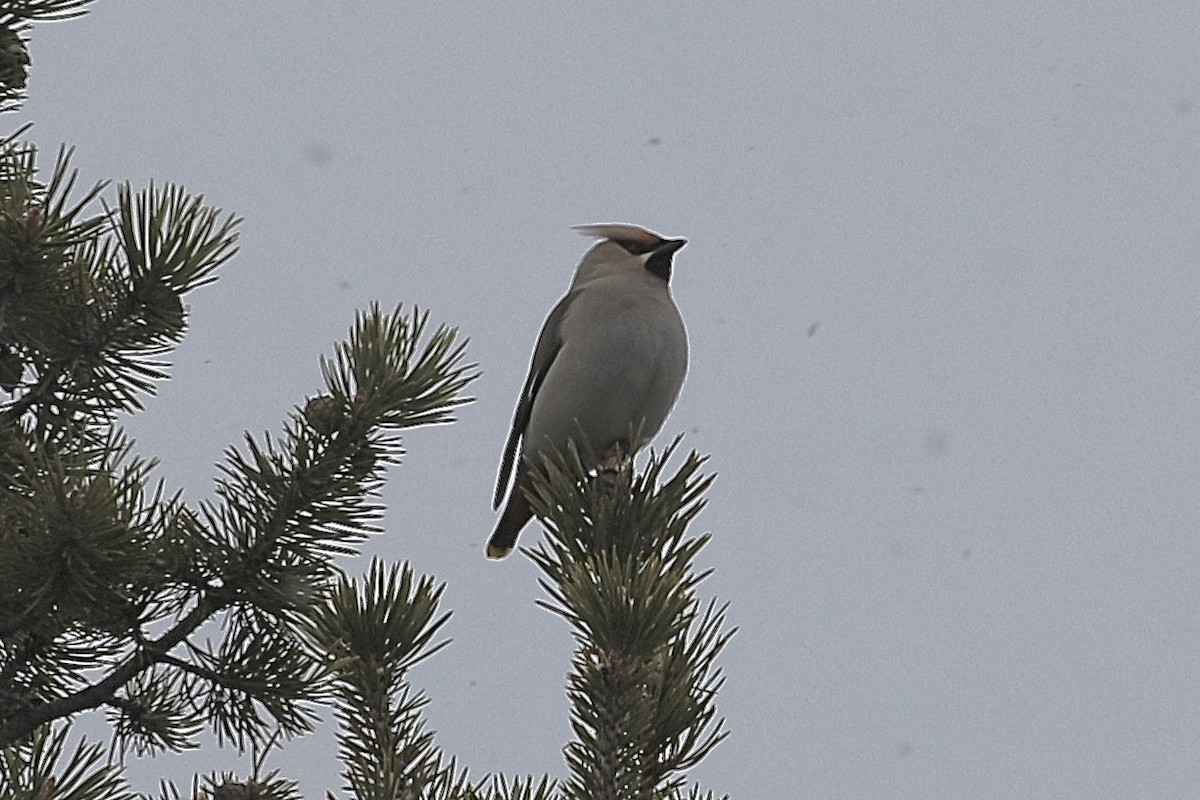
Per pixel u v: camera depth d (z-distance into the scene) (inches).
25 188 273.4
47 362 281.9
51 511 245.9
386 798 230.1
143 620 275.3
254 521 279.7
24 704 274.8
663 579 219.6
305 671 281.9
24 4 302.8
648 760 223.0
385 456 284.2
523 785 231.6
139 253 275.3
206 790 261.3
